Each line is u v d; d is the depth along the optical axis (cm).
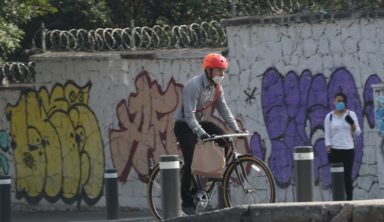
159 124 4144
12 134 4734
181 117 2564
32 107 4631
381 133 3553
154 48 4222
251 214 2109
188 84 2519
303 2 3803
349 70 3659
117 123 4306
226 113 2600
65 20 5684
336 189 3164
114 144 4316
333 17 3678
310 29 3744
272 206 2081
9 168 4766
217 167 2512
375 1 3622
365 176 3641
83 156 4444
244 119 3928
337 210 2006
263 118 3878
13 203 4762
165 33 4212
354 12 3634
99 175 4381
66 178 4519
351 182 3584
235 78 3944
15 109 4709
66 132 4503
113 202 3488
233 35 3944
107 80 4325
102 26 5659
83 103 4422
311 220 2033
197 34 4116
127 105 4266
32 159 4659
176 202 2452
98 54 4322
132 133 4253
